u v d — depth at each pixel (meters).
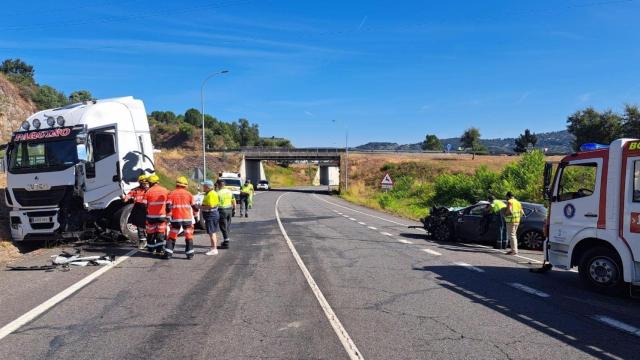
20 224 12.07
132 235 12.88
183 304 7.04
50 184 11.95
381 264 10.72
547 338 5.78
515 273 10.07
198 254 11.74
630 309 7.27
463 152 90.88
